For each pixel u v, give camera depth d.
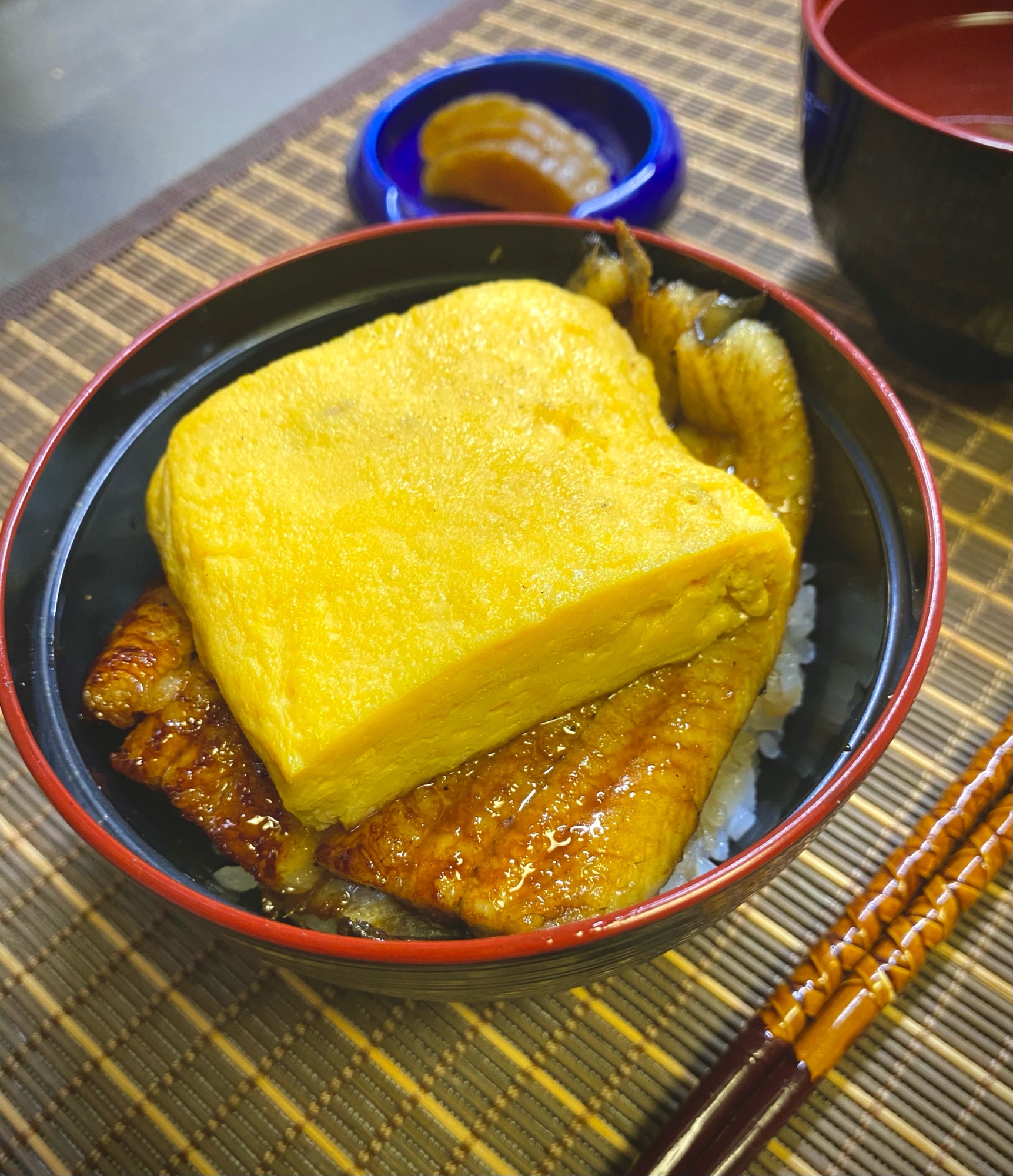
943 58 0.33
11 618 0.26
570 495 0.26
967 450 0.33
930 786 0.29
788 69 0.41
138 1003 0.27
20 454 0.34
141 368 0.29
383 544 0.26
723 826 0.28
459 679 0.25
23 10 0.47
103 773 0.27
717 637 0.28
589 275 0.30
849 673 0.27
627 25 0.43
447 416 0.27
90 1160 0.26
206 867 0.27
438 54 0.43
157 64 0.45
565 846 0.26
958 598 0.31
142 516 0.29
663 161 0.35
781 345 0.29
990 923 0.28
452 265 0.31
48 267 0.38
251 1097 0.27
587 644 0.26
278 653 0.26
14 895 0.29
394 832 0.26
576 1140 0.26
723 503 0.26
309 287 0.30
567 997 0.27
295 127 0.41
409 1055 0.27
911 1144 0.26
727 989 0.27
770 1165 0.26
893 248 0.31
